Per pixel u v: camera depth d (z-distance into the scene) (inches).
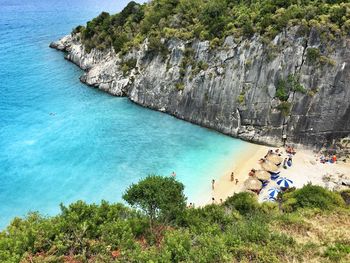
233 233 1015.0
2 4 6894.7
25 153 2047.2
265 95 2188.7
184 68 2539.4
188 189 1754.4
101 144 2169.0
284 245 949.8
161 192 1050.1
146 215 1109.1
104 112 2625.5
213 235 1012.5
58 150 2090.3
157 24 2908.5
